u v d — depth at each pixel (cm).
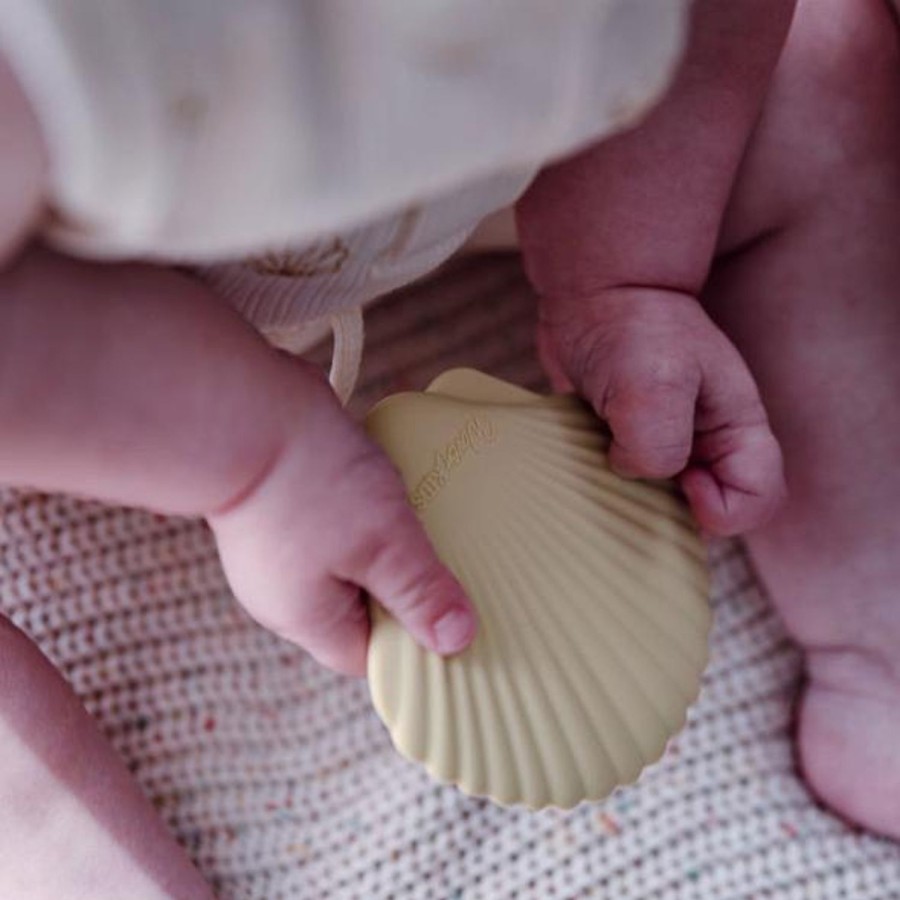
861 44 62
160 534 66
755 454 58
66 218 45
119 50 43
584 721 55
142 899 60
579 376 58
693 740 65
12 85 43
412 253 54
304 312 54
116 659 65
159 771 65
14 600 65
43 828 60
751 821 65
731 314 63
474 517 55
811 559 63
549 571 55
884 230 62
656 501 57
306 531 52
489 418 56
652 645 56
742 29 56
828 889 64
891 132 62
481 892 64
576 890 64
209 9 43
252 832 65
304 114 44
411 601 53
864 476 62
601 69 45
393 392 67
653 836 64
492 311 68
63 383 48
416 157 45
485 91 45
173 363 50
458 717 54
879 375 62
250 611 54
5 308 48
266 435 51
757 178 61
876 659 64
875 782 64
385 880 64
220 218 44
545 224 58
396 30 44
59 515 66
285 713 65
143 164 43
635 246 57
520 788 54
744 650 66
